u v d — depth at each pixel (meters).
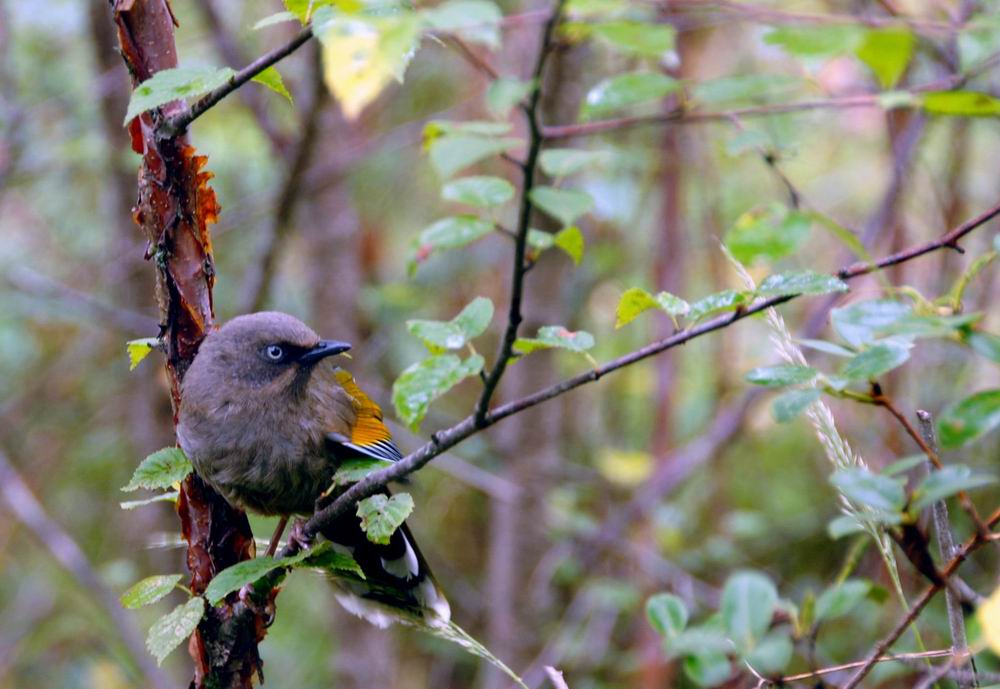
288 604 15.28
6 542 16.03
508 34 13.80
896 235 11.99
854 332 4.68
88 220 16.56
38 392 16.61
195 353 6.40
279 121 15.01
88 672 15.18
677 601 6.61
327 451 7.41
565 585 14.05
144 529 14.42
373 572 7.44
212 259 6.33
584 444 15.26
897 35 5.78
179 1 14.88
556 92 12.24
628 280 15.30
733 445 14.09
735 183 15.39
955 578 5.14
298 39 5.14
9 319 15.72
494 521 13.99
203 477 6.44
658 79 6.52
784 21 7.54
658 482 13.05
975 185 13.59
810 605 5.85
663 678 11.92
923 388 11.75
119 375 16.44
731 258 5.44
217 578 5.54
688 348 15.55
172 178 6.03
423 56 15.66
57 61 15.31
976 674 5.00
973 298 11.94
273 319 7.49
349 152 13.84
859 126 14.83
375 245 15.59
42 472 16.45
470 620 14.62
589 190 12.12
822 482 14.38
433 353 5.38
